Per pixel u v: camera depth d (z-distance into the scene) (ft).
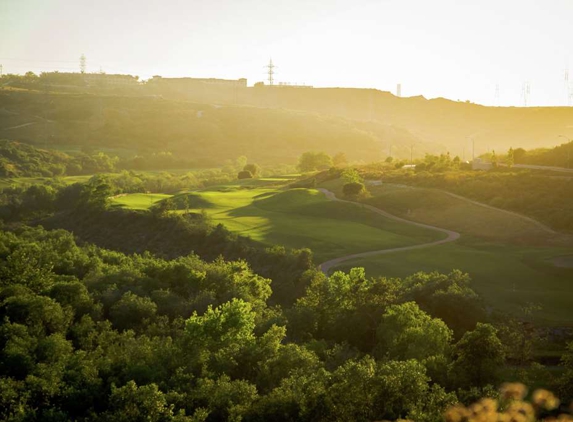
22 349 175.32
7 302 221.87
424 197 500.74
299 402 143.95
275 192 612.29
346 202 517.96
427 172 598.34
